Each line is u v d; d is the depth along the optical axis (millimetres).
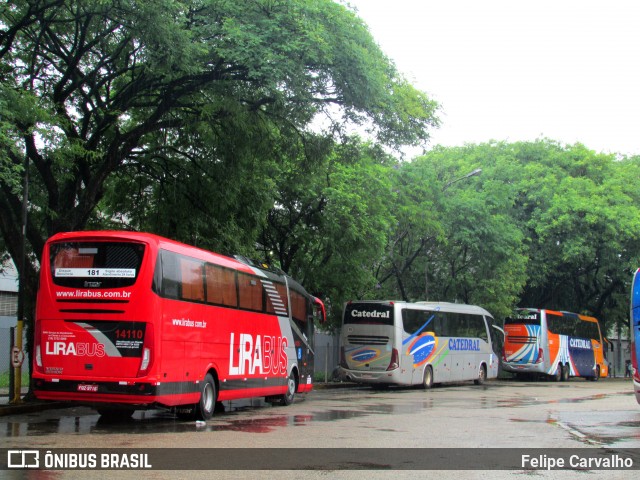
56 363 13578
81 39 17141
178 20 16281
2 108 13203
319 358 37969
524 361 40812
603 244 42656
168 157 21641
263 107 19953
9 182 13492
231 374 16609
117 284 13500
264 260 28734
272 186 23375
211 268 15828
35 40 17578
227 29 15883
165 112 19156
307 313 22328
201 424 14258
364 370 29203
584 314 50500
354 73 17297
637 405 20875
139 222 22500
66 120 16312
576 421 15656
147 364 13297
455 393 27500
